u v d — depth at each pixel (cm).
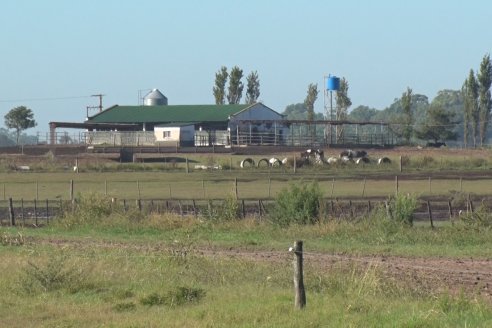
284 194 8450
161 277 4584
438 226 8200
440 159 19338
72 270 4484
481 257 5966
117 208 9306
